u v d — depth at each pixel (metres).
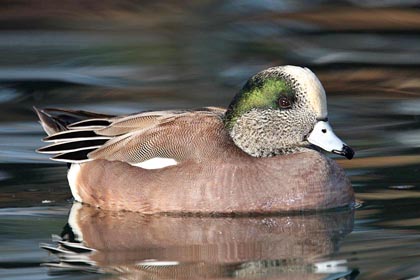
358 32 22.75
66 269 10.92
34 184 14.24
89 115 14.67
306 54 21.30
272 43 22.02
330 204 13.08
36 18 23.55
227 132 13.34
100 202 13.40
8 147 15.79
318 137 13.20
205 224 12.62
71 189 13.79
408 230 12.12
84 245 11.81
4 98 18.66
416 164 14.73
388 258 11.12
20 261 11.23
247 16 23.83
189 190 12.93
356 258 11.19
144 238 12.07
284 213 12.95
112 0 24.58
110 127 13.69
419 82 19.64
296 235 12.12
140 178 13.16
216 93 18.75
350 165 14.78
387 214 12.80
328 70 20.41
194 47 21.78
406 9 24.08
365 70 20.39
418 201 13.25
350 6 24.39
